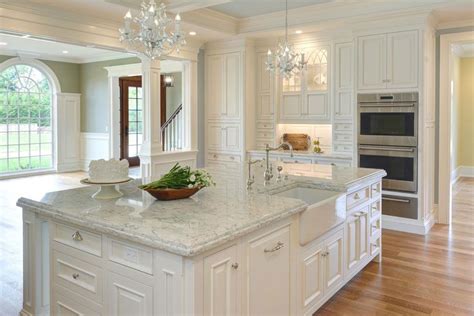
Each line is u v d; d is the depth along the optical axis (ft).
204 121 23.58
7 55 29.68
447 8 15.72
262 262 7.25
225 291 6.34
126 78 33.99
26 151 31.83
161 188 8.23
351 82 19.15
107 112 32.48
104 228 6.63
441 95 18.31
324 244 9.64
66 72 33.42
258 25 20.16
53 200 8.38
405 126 16.96
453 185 28.55
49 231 7.93
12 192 24.91
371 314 9.93
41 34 15.42
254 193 9.24
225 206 7.88
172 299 5.90
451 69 18.52
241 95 21.79
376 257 13.41
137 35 9.84
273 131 21.81
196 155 22.85
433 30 17.72
